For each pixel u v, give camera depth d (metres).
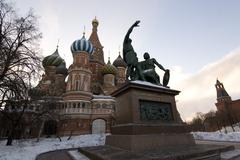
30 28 18.00
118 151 7.72
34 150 13.88
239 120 67.06
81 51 50.75
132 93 9.22
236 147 11.34
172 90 10.58
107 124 44.03
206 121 80.06
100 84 61.25
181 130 9.63
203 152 6.90
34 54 17.59
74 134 40.06
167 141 8.50
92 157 7.77
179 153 6.38
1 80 14.82
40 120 29.48
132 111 8.72
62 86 52.41
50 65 59.56
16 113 21.39
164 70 12.08
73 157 8.95
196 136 22.66
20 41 17.11
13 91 15.79
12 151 13.54
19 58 16.48
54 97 30.83
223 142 15.55
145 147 7.68
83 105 44.25
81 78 46.88
